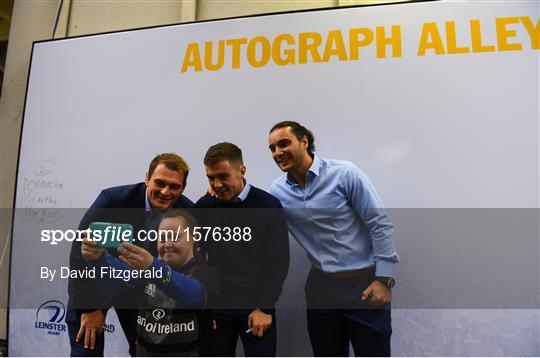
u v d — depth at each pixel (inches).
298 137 46.1
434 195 43.4
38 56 54.4
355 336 42.5
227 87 48.7
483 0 45.9
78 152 50.9
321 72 47.0
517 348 40.6
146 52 51.6
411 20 46.6
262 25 49.2
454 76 44.8
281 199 45.6
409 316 42.2
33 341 48.0
